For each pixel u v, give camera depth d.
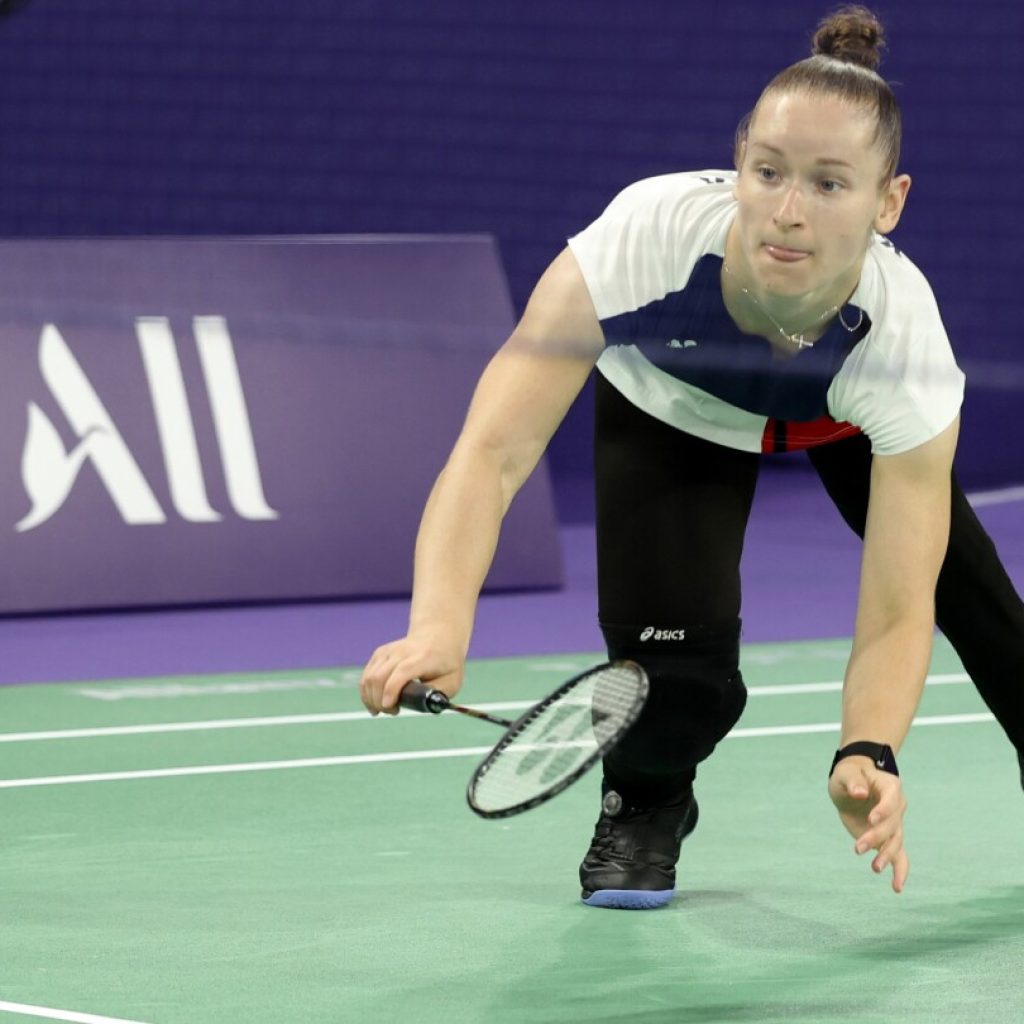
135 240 20.05
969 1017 8.77
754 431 9.76
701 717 10.05
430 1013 8.76
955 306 28.81
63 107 29.77
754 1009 8.87
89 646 18.56
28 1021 8.59
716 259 8.88
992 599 10.28
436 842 11.95
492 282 21.42
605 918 10.32
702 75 29.12
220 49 28.72
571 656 18.53
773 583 22.94
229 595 20.33
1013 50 28.86
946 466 8.91
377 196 28.14
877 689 8.51
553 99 28.34
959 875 11.24
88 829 12.24
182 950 9.70
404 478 21.05
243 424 20.44
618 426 10.09
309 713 15.99
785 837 12.10
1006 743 14.95
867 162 8.34
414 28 28.09
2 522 19.58
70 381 19.83
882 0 29.27
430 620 7.85
